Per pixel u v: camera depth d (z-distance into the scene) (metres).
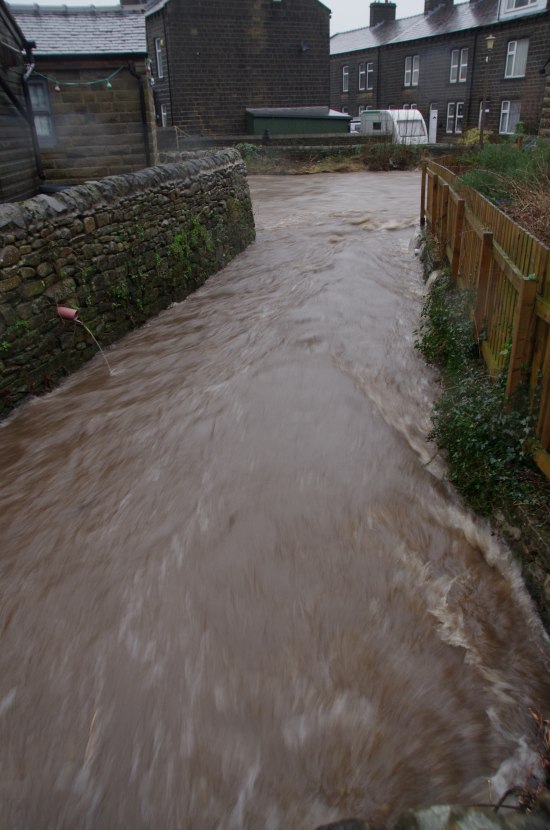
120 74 12.66
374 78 39.91
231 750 3.44
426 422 6.41
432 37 33.78
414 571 4.56
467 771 3.31
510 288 5.50
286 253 13.21
